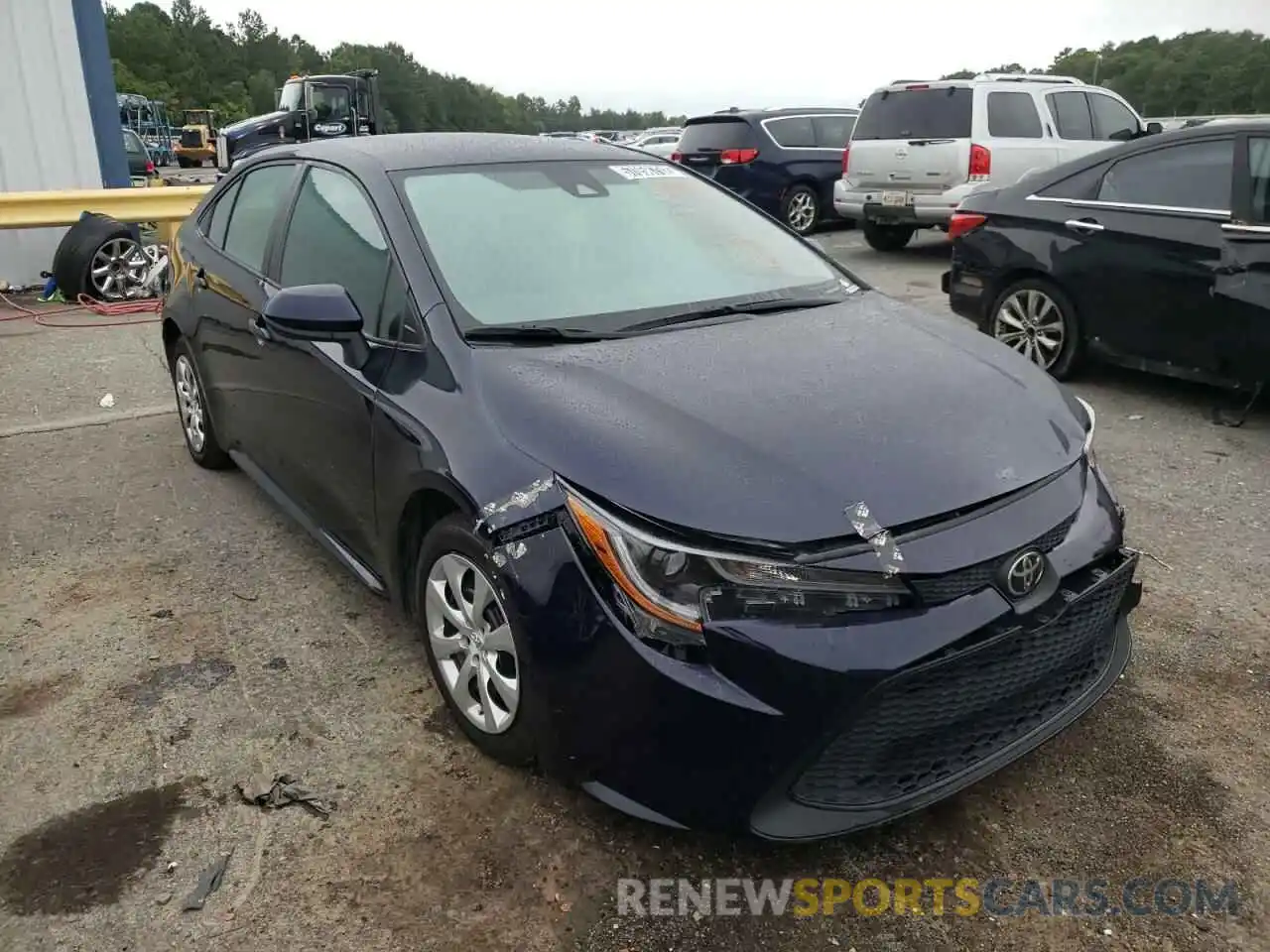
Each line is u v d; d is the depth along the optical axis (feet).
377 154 11.71
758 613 7.04
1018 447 8.34
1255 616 11.53
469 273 10.18
